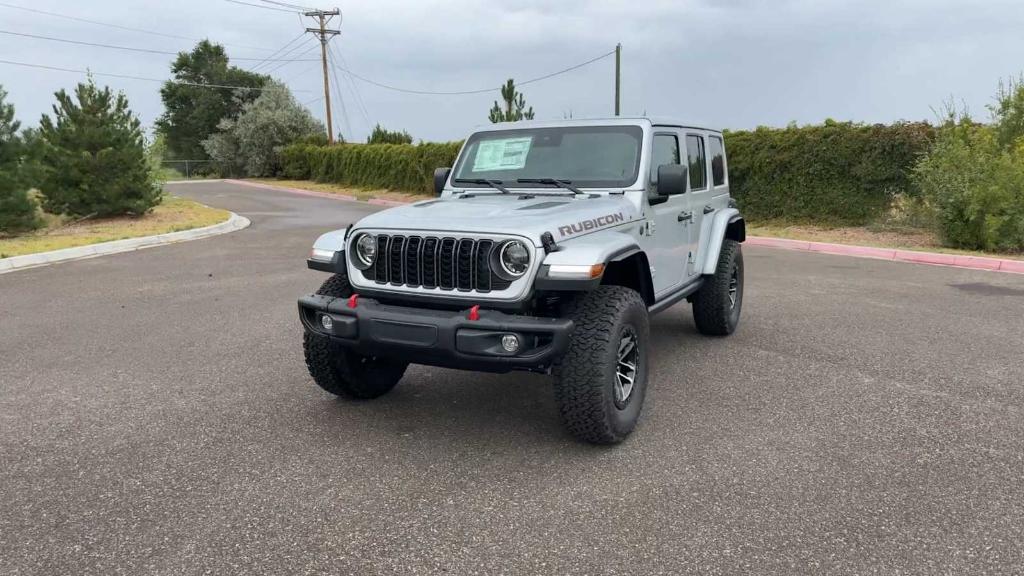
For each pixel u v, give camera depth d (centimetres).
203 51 7519
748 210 1819
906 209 1541
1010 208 1235
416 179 3138
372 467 405
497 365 391
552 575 298
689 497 365
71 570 304
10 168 1546
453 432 457
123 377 574
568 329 380
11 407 505
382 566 306
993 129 1445
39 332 724
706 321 675
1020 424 464
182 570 304
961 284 982
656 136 539
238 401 516
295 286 970
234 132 5322
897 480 382
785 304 845
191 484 384
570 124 546
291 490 377
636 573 299
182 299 885
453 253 405
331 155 4047
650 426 464
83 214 1858
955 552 313
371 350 422
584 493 370
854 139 1606
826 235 1560
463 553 315
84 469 403
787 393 527
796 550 315
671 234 558
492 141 566
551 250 398
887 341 672
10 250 1281
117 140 1870
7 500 367
